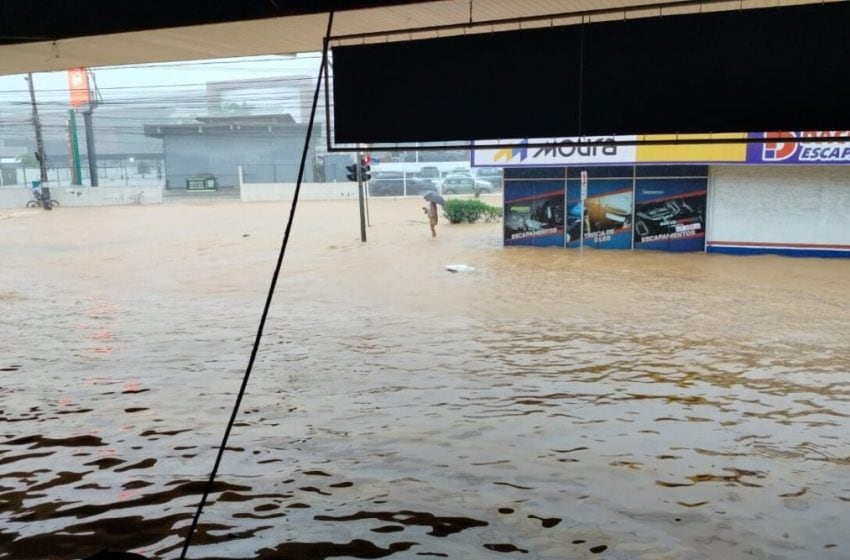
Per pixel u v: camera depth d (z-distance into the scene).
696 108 5.11
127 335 9.20
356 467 4.75
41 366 7.54
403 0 5.32
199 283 14.06
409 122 5.80
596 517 4.04
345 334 9.09
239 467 4.76
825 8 4.70
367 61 5.80
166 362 7.71
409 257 17.44
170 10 5.91
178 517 4.05
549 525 3.94
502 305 11.06
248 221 28.69
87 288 13.66
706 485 4.45
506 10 5.95
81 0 6.02
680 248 18.09
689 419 5.69
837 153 15.76
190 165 48.34
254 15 5.74
